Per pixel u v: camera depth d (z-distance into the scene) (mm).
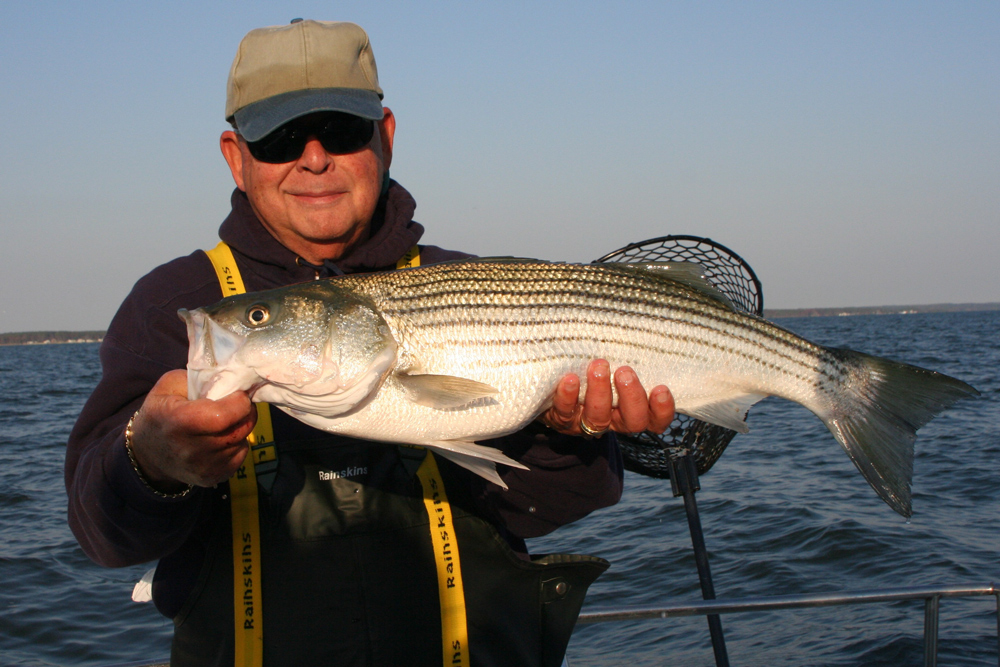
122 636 2828
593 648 2596
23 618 2955
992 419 6777
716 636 1759
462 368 1427
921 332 29719
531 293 1466
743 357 1560
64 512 4457
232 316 1345
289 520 1311
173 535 1230
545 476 1406
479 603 1354
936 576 3010
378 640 1302
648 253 1666
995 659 2346
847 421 1591
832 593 1665
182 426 1133
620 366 1458
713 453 1774
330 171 1425
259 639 1286
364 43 1473
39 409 10445
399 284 1430
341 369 1358
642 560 3375
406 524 1338
